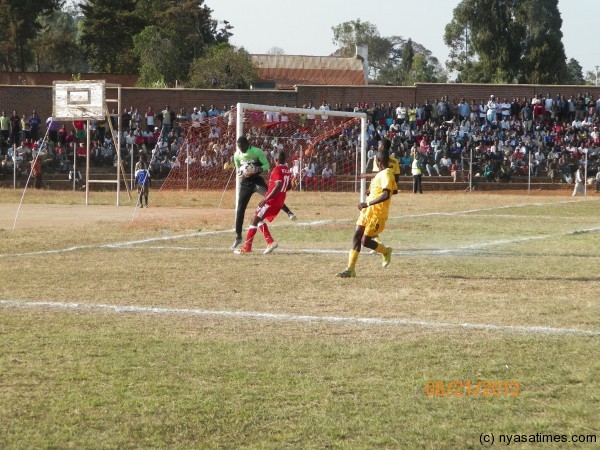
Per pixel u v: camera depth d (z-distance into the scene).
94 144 45.03
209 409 6.23
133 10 77.06
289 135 40.12
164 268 13.18
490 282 11.96
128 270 12.93
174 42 69.00
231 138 38.97
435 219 23.98
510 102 53.19
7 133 44.66
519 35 80.25
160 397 6.49
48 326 8.87
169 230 19.69
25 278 12.05
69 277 12.18
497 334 8.57
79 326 8.89
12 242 16.61
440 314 9.63
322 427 5.88
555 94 53.56
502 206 31.45
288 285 11.62
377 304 10.24
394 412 6.19
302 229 20.14
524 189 47.91
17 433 5.76
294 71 74.75
